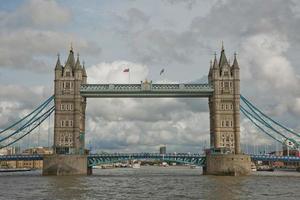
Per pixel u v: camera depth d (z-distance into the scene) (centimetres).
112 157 16675
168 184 11300
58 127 16888
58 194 8719
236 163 15700
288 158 16812
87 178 13988
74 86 17025
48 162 15812
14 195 8519
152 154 16612
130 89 16850
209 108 17800
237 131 16788
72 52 17612
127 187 10362
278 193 8925
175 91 16888
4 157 16562
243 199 7906
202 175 16375
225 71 17150
